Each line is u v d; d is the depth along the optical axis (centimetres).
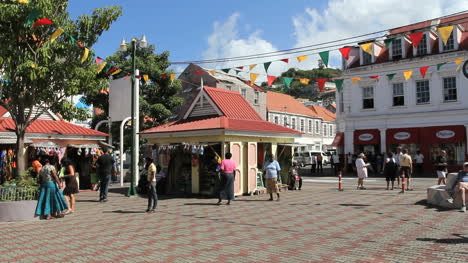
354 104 3238
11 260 673
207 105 1809
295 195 1611
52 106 1410
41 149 1811
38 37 1248
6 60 1181
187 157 1725
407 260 630
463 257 640
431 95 2889
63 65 1283
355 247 724
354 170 3123
